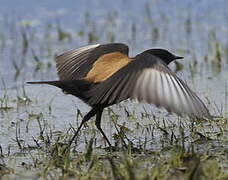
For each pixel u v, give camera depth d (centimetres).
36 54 2047
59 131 1336
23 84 1734
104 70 1125
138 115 1451
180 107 950
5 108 1531
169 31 2256
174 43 2122
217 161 1100
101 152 1191
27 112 1502
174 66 1902
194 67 1866
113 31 2272
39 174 1048
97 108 1164
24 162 1132
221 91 1634
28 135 1327
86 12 2456
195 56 1967
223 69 1839
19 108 1540
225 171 1040
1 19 2380
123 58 1159
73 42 2175
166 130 1329
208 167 1020
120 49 1202
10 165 1120
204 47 2069
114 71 1117
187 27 2281
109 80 1048
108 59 1159
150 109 1492
